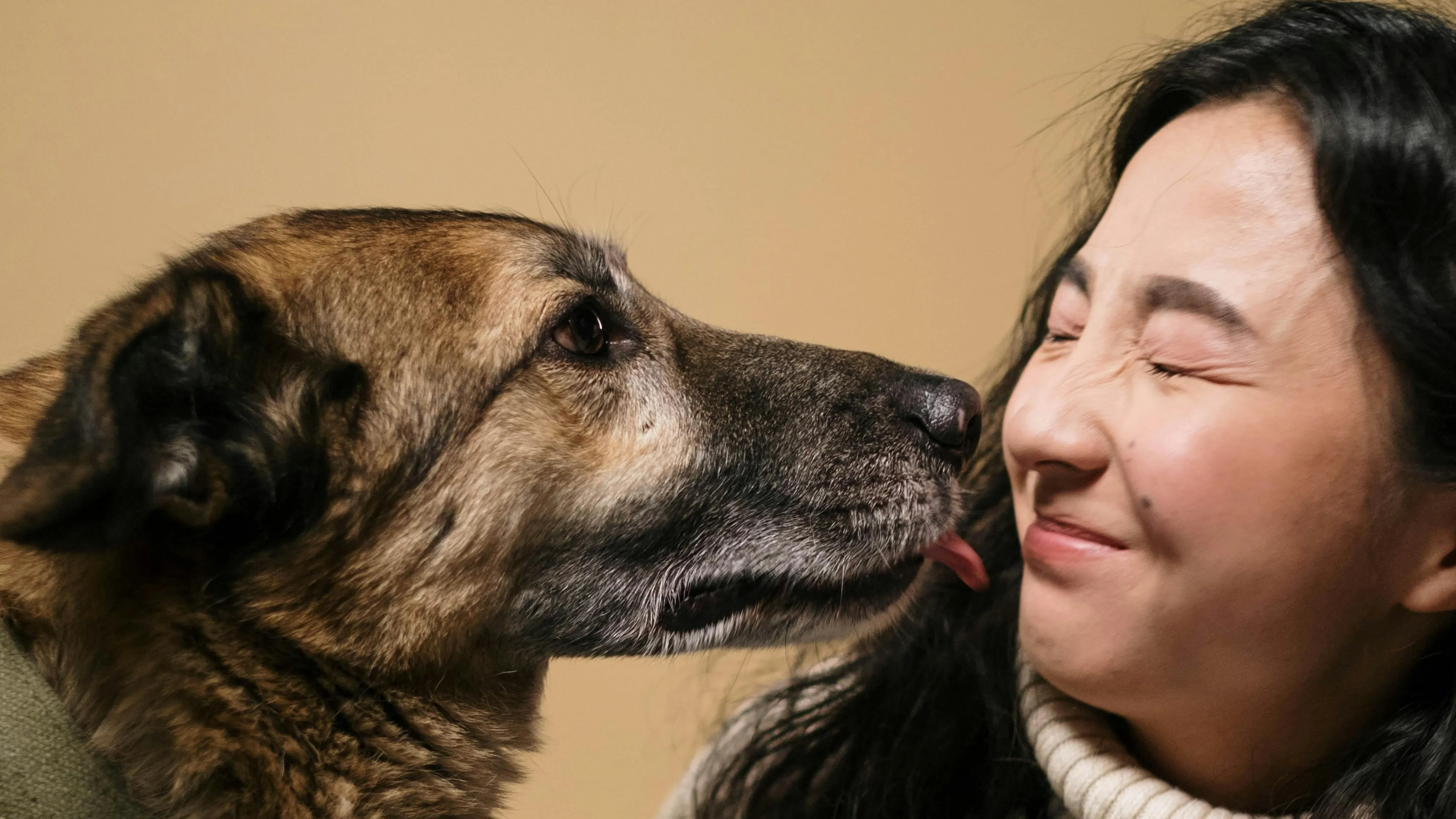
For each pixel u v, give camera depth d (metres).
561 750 2.47
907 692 1.49
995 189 2.46
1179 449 0.96
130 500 1.06
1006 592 1.49
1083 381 1.07
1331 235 0.94
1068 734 1.16
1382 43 1.03
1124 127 1.29
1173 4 2.33
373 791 1.32
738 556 1.50
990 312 2.49
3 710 1.05
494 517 1.37
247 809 1.21
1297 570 0.95
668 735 2.47
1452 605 0.97
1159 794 1.08
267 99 2.38
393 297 1.36
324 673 1.29
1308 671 1.00
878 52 2.44
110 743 1.13
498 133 2.41
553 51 2.41
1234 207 0.99
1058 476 1.08
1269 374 0.94
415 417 1.33
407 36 2.38
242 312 1.26
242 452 1.21
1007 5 2.40
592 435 1.45
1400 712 1.05
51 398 1.29
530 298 1.43
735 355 1.61
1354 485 0.94
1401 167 0.92
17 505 0.97
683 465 1.49
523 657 1.44
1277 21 1.15
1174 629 0.99
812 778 1.50
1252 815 1.08
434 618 1.34
